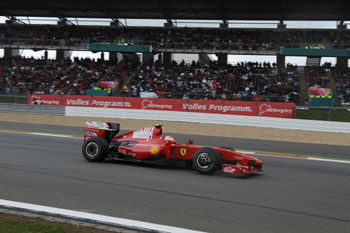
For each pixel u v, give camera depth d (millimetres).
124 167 9539
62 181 7582
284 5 38031
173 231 4879
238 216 5672
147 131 10227
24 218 5230
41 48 44469
